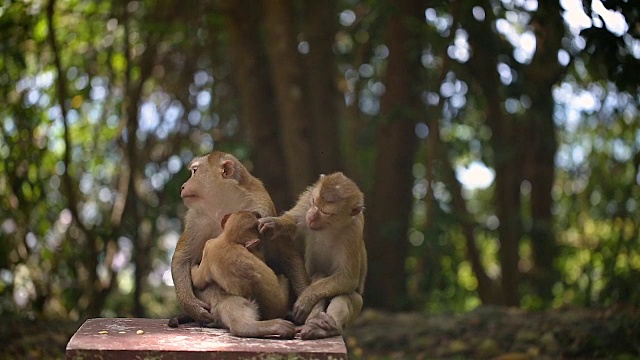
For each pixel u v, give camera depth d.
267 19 11.84
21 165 11.78
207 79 13.86
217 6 11.95
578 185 15.05
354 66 13.64
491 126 12.62
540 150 14.69
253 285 5.51
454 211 13.27
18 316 10.88
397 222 12.61
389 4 11.94
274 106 12.38
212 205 6.13
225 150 12.30
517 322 10.62
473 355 9.95
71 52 13.23
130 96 12.28
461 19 11.25
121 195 12.44
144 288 13.77
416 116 12.21
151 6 12.41
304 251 6.29
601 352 9.62
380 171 12.82
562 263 15.39
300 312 5.64
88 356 4.84
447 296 14.80
